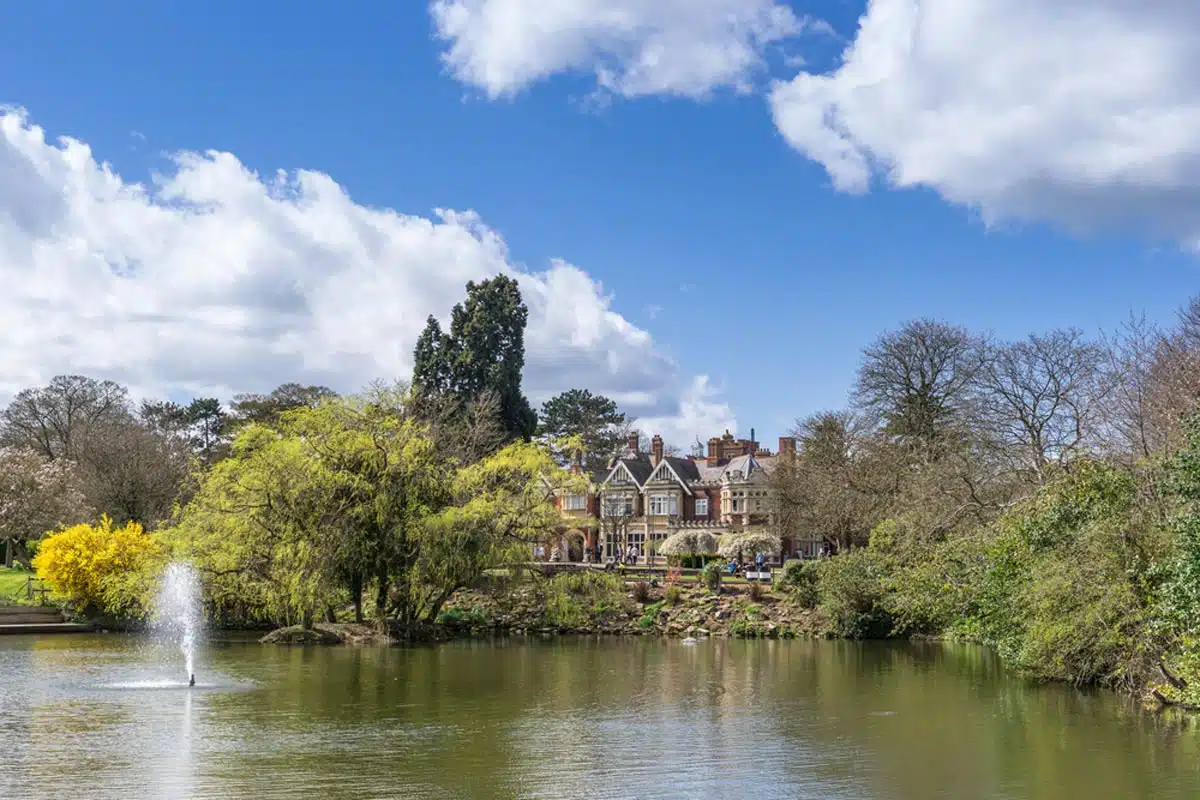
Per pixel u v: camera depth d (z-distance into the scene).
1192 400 31.52
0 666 36.00
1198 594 22.23
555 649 45.09
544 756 21.38
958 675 35.34
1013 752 21.70
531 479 50.50
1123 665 28.45
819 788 18.72
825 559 57.94
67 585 51.00
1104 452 38.22
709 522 94.56
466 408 77.12
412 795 18.14
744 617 54.22
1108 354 46.75
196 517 47.44
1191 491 23.48
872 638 51.03
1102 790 18.50
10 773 19.47
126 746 22.02
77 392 90.12
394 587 49.09
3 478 64.12
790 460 81.00
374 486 47.28
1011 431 52.81
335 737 23.28
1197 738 22.98
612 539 99.06
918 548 45.72
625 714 26.89
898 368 64.69
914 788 18.73
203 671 35.16
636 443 110.31
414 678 33.94
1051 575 28.50
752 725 25.22
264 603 48.47
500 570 50.81
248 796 17.92
